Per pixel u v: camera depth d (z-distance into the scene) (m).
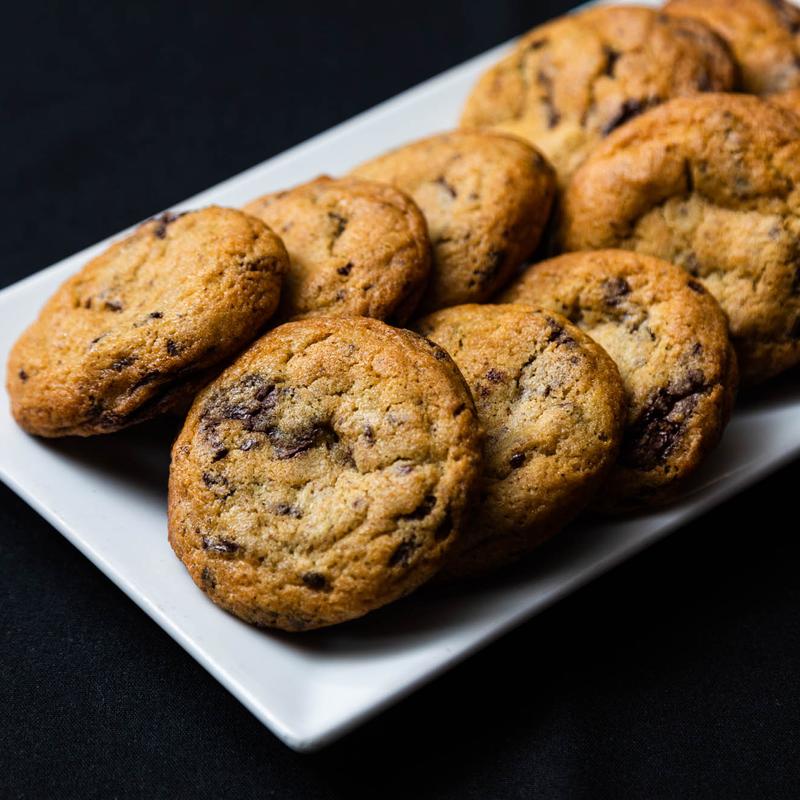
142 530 0.56
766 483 0.59
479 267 0.58
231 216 0.57
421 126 0.67
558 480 0.54
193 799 0.54
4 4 0.77
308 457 0.53
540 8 0.76
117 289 0.57
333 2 0.77
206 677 0.56
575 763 0.54
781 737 0.54
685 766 0.54
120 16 0.77
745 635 0.56
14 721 0.55
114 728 0.55
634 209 0.60
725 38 0.66
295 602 0.52
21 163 0.72
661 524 0.56
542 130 0.64
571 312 0.58
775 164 0.59
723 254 0.59
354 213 0.58
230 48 0.76
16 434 0.58
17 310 0.62
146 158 0.72
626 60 0.64
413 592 0.54
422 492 0.52
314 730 0.51
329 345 0.54
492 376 0.55
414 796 0.54
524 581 0.54
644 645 0.56
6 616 0.58
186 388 0.55
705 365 0.56
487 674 0.55
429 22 0.77
